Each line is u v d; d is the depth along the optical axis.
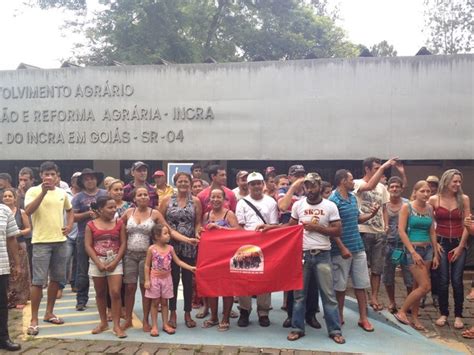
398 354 4.93
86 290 6.53
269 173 7.31
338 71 9.32
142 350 5.01
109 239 5.51
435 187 7.12
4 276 5.02
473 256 8.88
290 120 9.54
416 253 5.76
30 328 5.48
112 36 20.06
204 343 5.21
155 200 6.79
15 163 12.08
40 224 5.65
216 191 5.84
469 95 8.89
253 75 9.64
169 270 5.55
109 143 10.20
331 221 5.36
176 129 9.96
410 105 9.10
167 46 20.05
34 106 10.45
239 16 23.33
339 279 5.63
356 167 11.32
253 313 6.39
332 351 5.00
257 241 5.56
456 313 5.97
